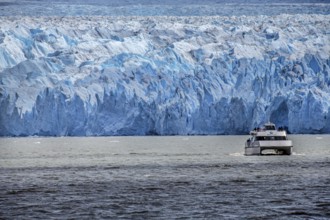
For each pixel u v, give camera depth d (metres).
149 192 173.25
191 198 163.12
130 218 140.62
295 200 159.25
